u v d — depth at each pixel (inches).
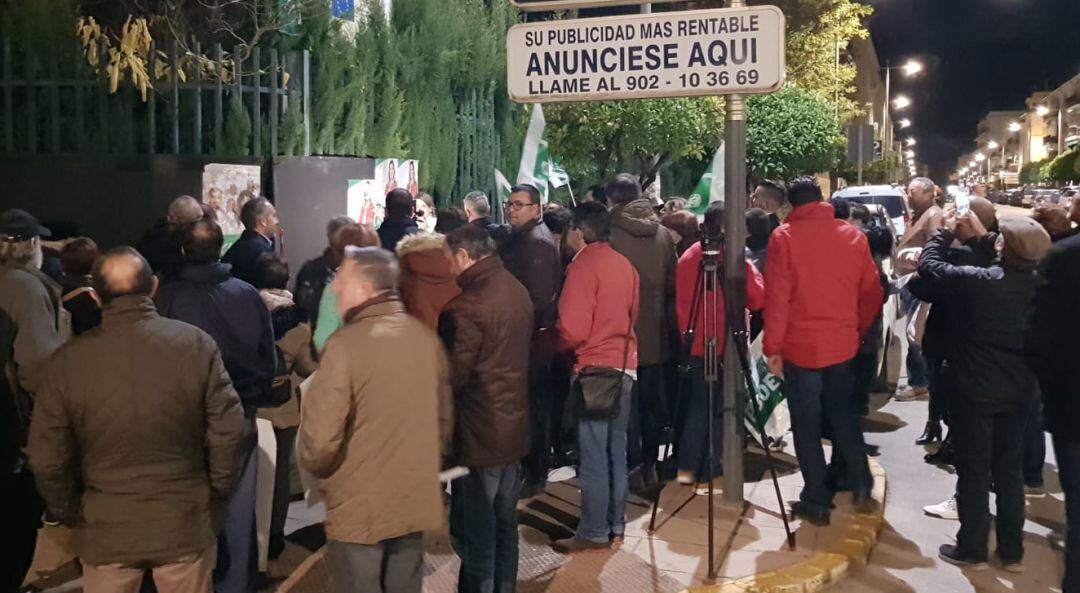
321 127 365.4
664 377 271.7
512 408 175.8
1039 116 4722.0
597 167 609.9
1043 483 284.0
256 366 185.3
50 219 305.3
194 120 318.0
